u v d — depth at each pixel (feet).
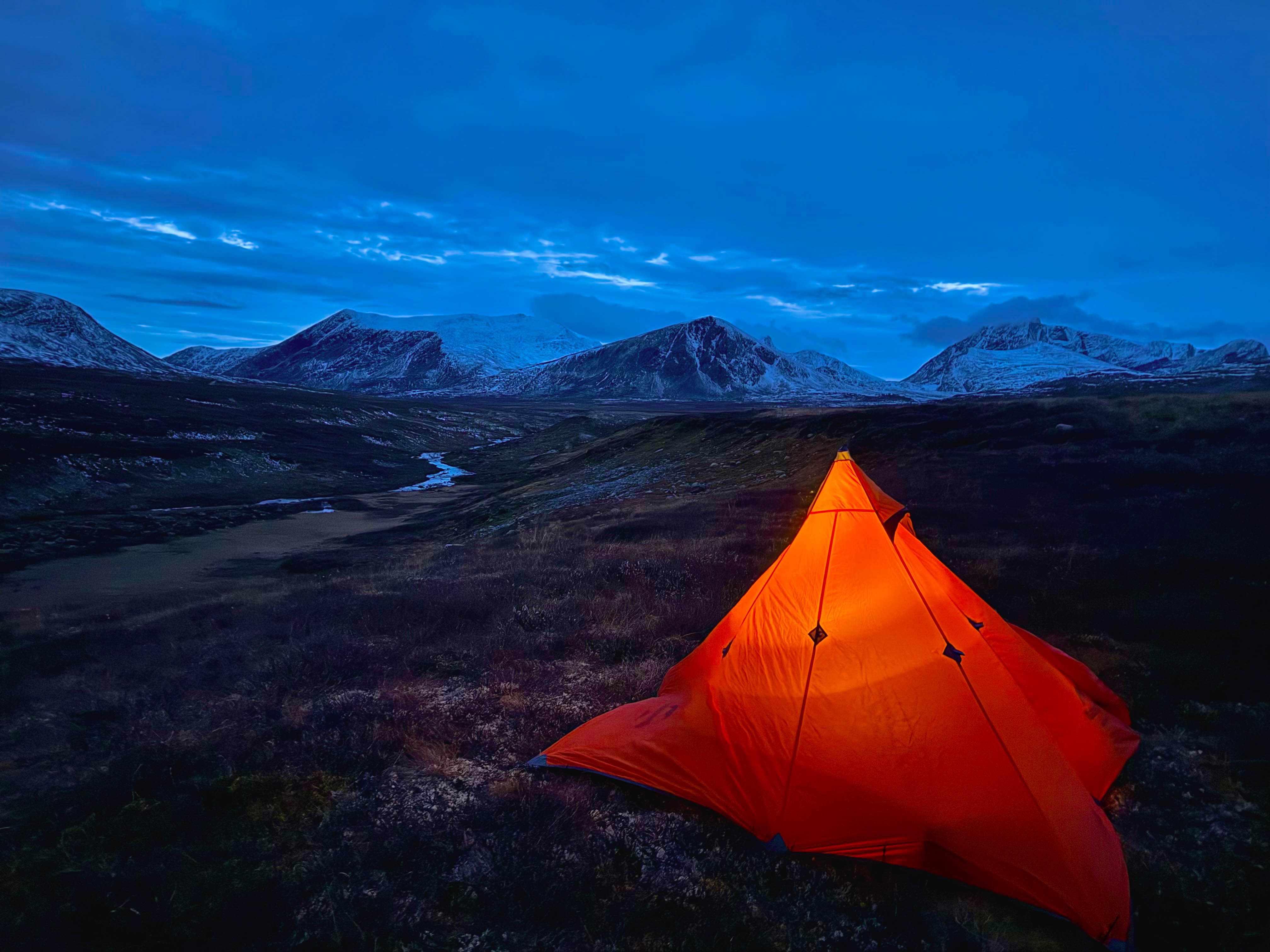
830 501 18.31
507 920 12.22
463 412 369.09
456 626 29.91
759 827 14.60
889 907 12.66
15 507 105.91
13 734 21.39
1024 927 12.22
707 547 44.70
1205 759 16.78
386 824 14.79
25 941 11.37
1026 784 13.64
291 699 21.83
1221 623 23.39
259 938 11.66
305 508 120.78
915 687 15.23
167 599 55.72
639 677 22.80
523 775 16.89
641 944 11.73
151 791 16.01
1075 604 26.78
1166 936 11.85
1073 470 51.80
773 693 16.26
